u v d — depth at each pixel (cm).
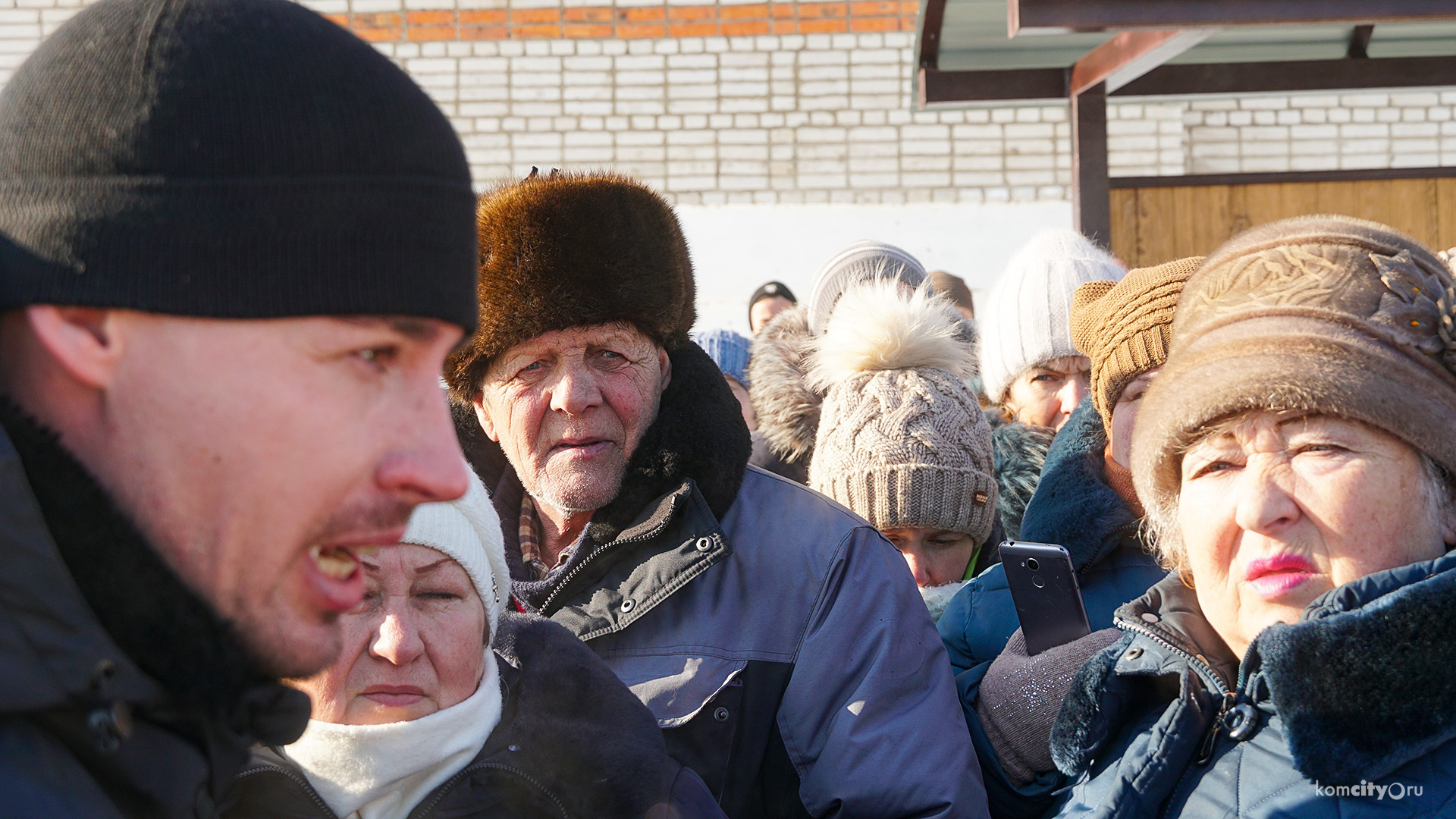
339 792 112
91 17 67
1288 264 110
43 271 62
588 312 167
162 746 68
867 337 215
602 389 172
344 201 66
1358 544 104
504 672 135
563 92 675
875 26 675
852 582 164
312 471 66
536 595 172
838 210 677
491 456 193
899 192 680
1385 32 404
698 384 179
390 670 115
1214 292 115
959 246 677
